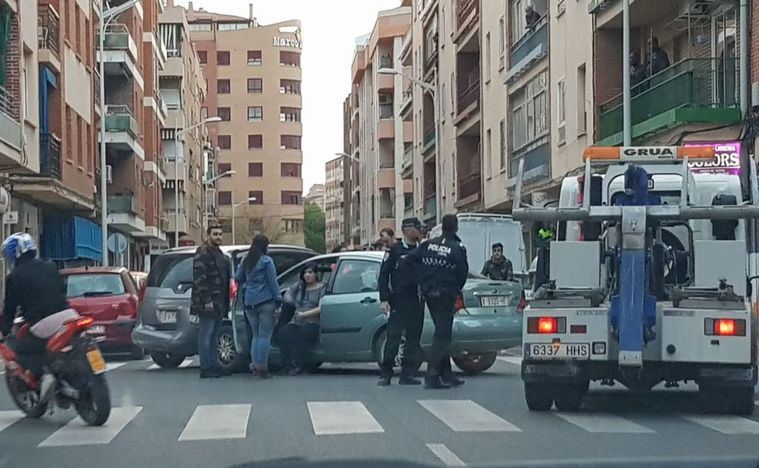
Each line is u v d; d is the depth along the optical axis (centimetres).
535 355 1085
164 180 6738
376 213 8556
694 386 1414
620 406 1180
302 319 1548
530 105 3706
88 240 4391
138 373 1641
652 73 2588
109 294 2042
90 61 4366
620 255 1066
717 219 1091
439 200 4916
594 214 1085
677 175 1308
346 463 678
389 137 8262
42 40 3388
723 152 2080
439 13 5581
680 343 1051
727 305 1054
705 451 873
